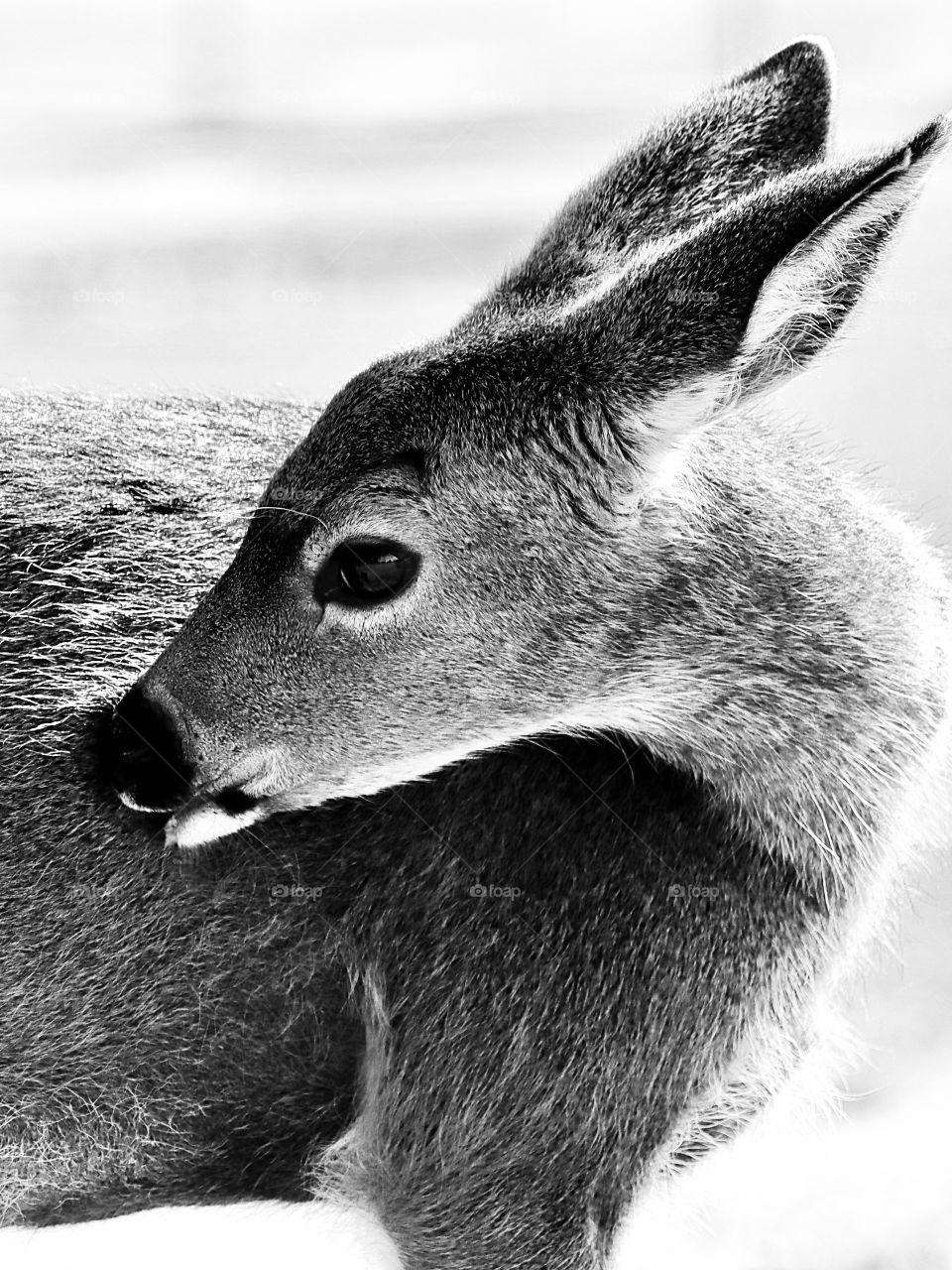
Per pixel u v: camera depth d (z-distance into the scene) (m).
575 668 2.65
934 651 2.70
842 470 2.76
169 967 2.70
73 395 2.87
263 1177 2.72
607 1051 2.68
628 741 2.69
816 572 2.67
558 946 2.68
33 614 2.72
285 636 2.65
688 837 2.68
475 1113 2.69
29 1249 2.87
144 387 3.15
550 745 2.70
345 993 2.70
